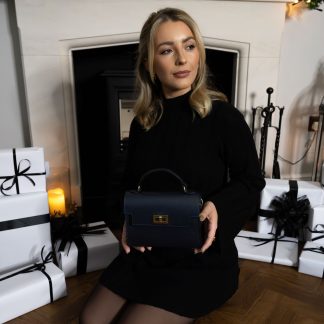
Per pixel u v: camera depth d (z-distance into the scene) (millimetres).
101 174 2361
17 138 2150
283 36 2295
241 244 1696
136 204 899
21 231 1431
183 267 1047
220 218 983
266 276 1503
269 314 1267
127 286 1053
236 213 1026
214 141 1060
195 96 1069
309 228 1676
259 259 1605
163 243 930
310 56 2375
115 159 2055
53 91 1987
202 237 966
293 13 2246
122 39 1983
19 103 2088
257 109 2240
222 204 989
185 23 1041
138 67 1165
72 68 1993
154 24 1032
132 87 1962
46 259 1459
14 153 1406
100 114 2262
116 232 2000
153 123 1148
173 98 1122
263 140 2123
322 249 1562
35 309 1308
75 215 1824
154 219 897
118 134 2033
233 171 1104
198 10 2012
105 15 1927
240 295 1374
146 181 1124
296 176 2572
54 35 1899
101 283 1108
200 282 1022
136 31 1979
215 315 1259
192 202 882
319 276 1486
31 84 1946
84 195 2369
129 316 962
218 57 2322
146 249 1104
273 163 2258
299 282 1459
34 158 1435
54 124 2039
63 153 2100
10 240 1414
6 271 1431
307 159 2582
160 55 1047
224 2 2025
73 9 1884
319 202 1693
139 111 1183
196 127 1068
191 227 887
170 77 1058
